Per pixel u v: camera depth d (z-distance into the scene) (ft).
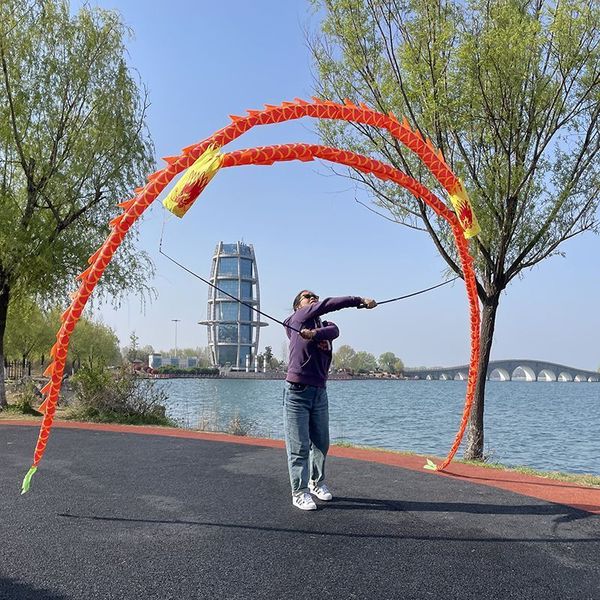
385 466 24.36
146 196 15.34
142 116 57.67
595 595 11.46
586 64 32.42
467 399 23.06
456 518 16.46
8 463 23.85
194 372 413.80
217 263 516.73
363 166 18.06
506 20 31.53
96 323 163.63
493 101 32.65
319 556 13.26
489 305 36.35
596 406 166.61
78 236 54.65
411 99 33.91
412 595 11.34
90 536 14.38
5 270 53.06
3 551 13.25
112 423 48.03
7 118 52.13
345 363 570.46
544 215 36.06
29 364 186.09
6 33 51.44
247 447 28.84
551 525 16.03
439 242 36.52
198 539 14.28
